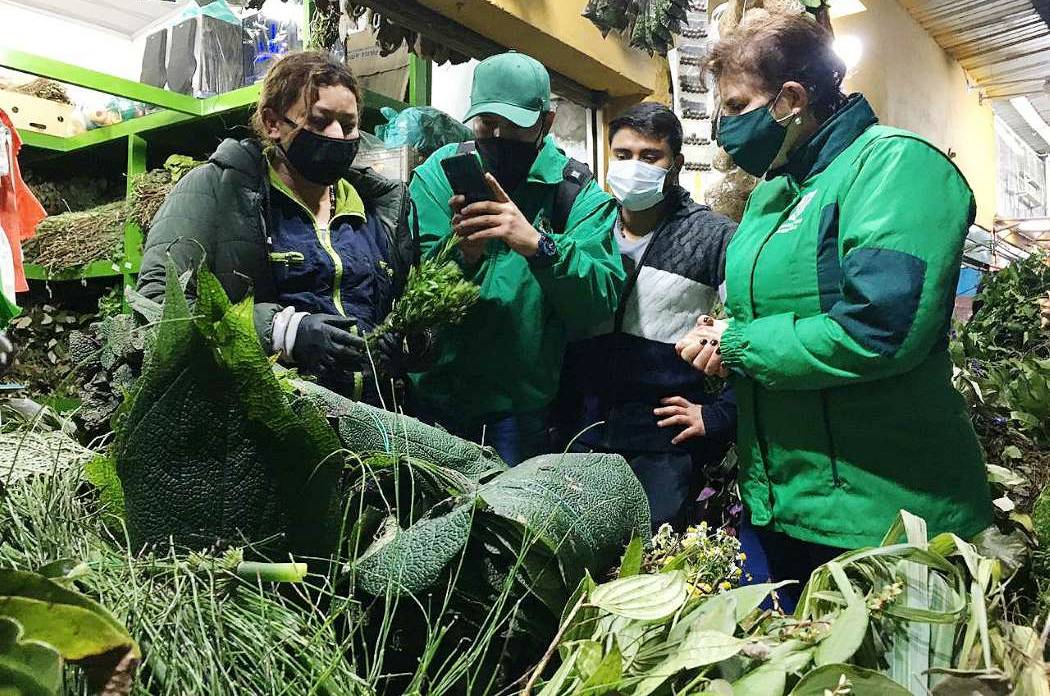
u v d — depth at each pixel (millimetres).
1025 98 6059
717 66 1402
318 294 1368
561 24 2365
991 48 5184
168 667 604
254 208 1319
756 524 1425
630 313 1794
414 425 979
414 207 1604
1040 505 1215
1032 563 1168
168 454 739
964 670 733
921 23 4879
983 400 2137
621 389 1789
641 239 1885
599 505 911
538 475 922
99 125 3293
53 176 3523
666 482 1726
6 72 3309
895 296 1133
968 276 4656
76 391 1186
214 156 1337
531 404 1669
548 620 828
